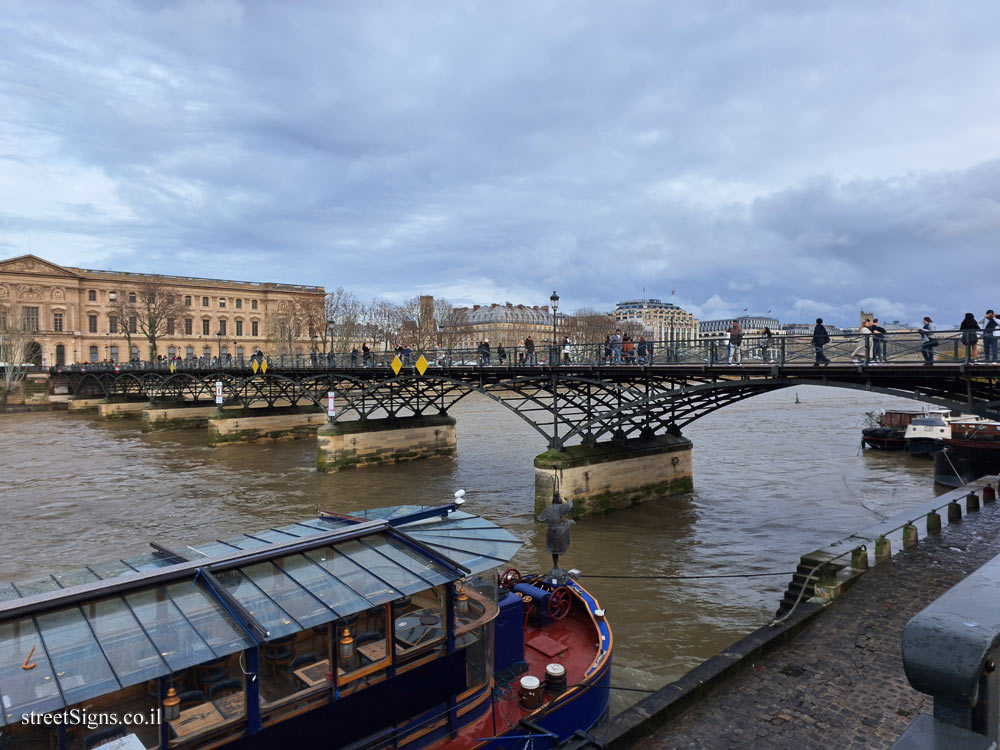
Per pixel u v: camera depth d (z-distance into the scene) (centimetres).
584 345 3291
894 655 1136
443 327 11338
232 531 2594
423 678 890
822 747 905
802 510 2820
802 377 2236
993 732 151
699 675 1061
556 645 1238
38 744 630
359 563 894
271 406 5491
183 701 709
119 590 750
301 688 798
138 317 10650
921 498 3005
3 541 2462
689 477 3184
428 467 4003
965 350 1744
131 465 4169
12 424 6944
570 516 2678
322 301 12988
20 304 11188
